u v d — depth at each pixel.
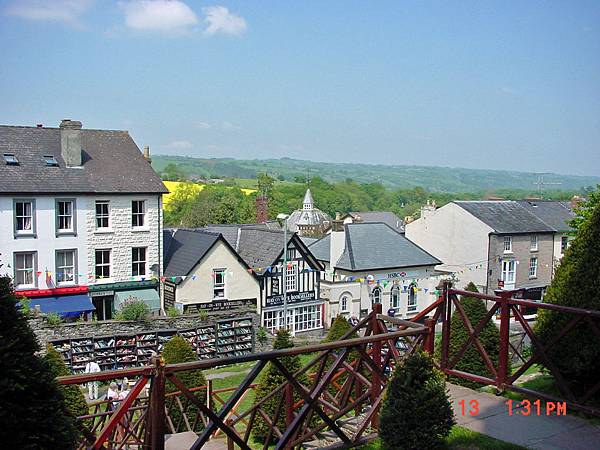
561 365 9.28
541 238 48.09
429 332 7.84
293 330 35.34
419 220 50.19
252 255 36.19
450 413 7.25
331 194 128.62
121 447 10.60
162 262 32.09
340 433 7.47
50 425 5.44
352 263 38.69
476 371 13.41
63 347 24.58
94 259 29.94
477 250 46.06
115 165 31.62
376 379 7.75
